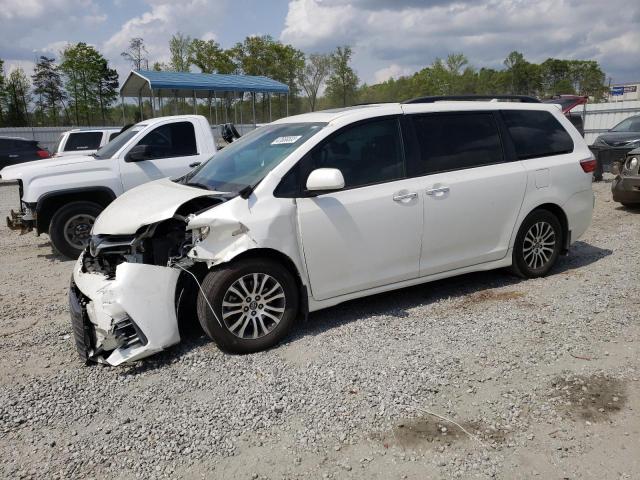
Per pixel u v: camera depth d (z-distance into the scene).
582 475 2.71
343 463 2.86
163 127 8.42
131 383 3.81
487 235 5.21
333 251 4.40
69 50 40.47
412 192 4.70
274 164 4.38
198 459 2.94
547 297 5.09
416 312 4.86
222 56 39.25
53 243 7.63
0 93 40.69
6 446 3.14
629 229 7.97
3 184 19.92
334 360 3.97
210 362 4.05
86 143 15.09
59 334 4.81
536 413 3.23
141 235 4.12
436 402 3.38
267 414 3.32
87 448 3.08
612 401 3.31
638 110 21.28
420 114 4.94
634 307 4.74
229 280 4.04
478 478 2.71
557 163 5.59
